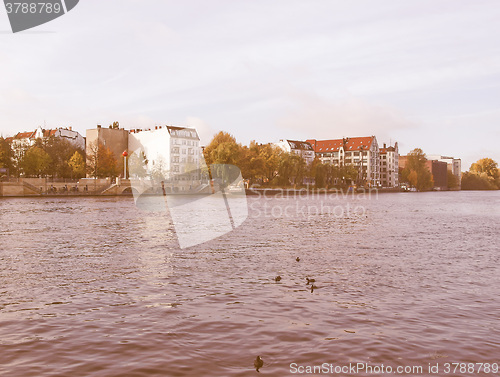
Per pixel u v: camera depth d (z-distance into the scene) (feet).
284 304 30.73
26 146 328.90
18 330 24.93
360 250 58.18
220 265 45.96
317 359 20.88
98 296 32.76
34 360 20.63
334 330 25.16
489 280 39.14
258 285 36.65
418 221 114.11
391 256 53.11
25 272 41.86
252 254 53.78
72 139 460.55
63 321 26.66
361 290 35.04
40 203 195.72
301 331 24.95
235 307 29.86
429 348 22.36
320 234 78.69
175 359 20.80
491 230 90.17
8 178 266.77
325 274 41.45
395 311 29.17
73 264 46.37
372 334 24.49
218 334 24.39
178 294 33.50
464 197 379.35
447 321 26.96
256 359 20.75
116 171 365.40
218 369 19.69
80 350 21.91
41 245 61.46
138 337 23.82
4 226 90.48
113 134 424.87
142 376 18.95
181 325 25.98
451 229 92.02
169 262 47.83
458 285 37.06
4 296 32.65
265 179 396.57
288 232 81.61
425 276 40.83
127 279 38.81
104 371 19.43
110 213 131.34
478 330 25.29
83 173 350.43
